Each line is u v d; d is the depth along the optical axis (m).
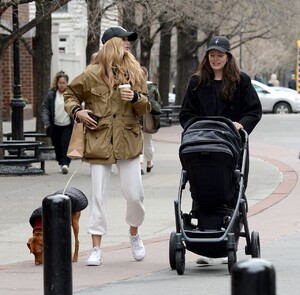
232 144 15.88
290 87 118.44
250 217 22.97
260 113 16.94
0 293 14.82
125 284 15.53
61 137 33.38
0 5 32.62
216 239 15.69
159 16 51.84
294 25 67.56
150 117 31.48
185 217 16.48
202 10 55.88
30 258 18.39
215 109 16.88
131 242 17.78
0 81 34.75
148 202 25.94
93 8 43.75
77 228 17.52
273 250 18.61
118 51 17.05
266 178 31.17
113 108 17.08
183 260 16.25
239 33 66.00
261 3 59.38
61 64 73.56
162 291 14.88
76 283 15.63
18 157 33.53
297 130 57.94
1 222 22.84
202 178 15.81
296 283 15.38
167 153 42.03
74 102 17.14
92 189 17.23
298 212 23.73
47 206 12.03
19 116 36.94
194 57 71.94
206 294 14.59
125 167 17.28
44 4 34.22
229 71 16.73
